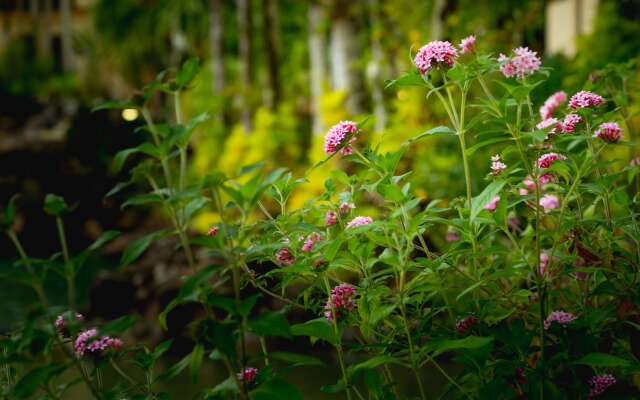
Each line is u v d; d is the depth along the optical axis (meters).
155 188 1.83
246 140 13.16
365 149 2.32
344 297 2.18
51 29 35.50
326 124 10.59
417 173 6.55
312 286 2.23
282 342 6.09
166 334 6.85
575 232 2.32
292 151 12.62
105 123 17.53
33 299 8.03
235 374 1.80
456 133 2.18
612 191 2.39
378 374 2.11
